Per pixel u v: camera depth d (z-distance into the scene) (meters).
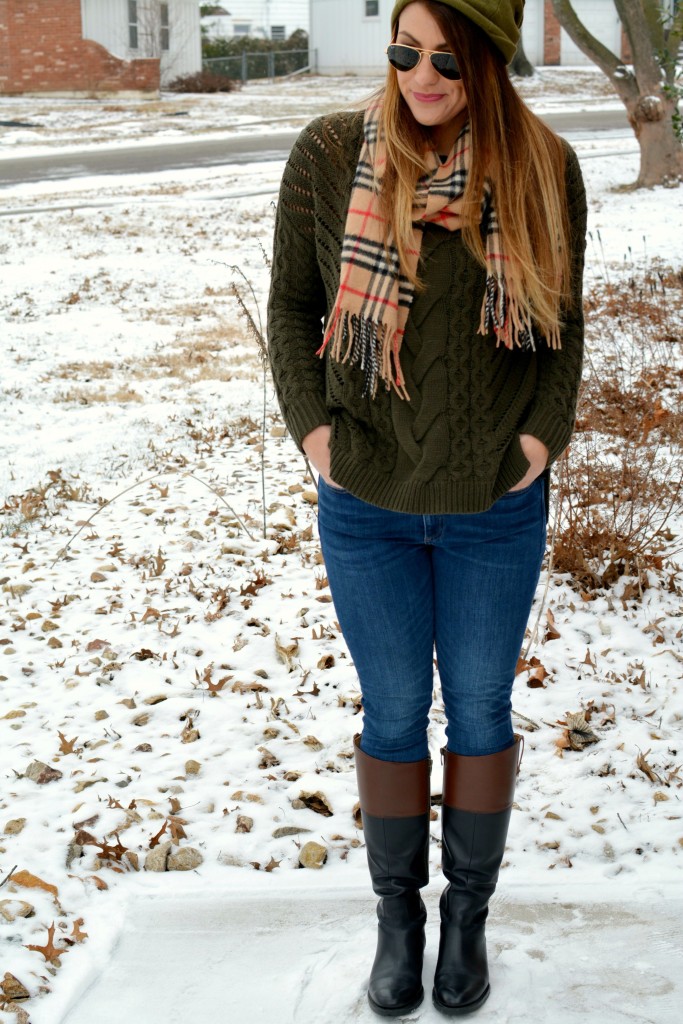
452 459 2.01
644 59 17.09
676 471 5.21
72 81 34.81
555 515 4.87
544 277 2.02
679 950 2.39
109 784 3.17
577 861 2.76
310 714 3.56
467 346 2.01
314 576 4.66
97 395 7.91
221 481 6.00
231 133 27.02
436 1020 2.20
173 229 15.52
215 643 4.08
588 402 6.10
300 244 2.17
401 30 1.97
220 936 2.50
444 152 2.04
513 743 2.26
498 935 2.46
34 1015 2.26
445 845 2.29
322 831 2.94
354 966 2.37
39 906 2.60
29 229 15.62
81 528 5.32
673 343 8.03
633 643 3.93
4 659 4.01
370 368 2.02
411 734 2.24
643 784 3.08
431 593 2.19
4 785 3.17
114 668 3.89
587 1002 2.24
